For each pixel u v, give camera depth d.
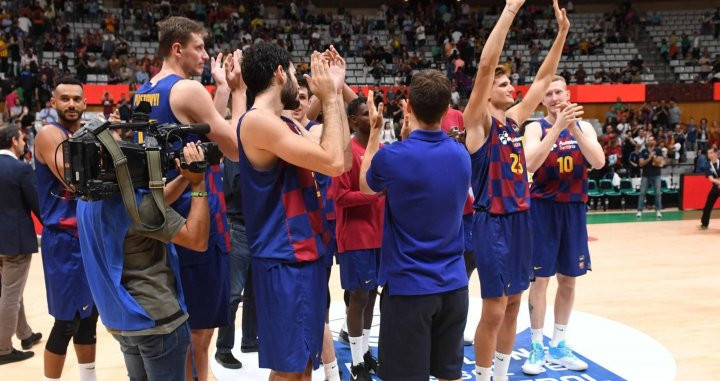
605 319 5.76
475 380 4.27
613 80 21.34
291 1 25.88
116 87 17.59
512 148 3.70
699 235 10.91
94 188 2.33
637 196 14.91
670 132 18.12
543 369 4.51
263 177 2.71
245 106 3.33
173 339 2.54
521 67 21.83
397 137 15.50
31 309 6.40
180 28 3.07
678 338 5.22
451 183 2.85
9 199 4.69
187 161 2.50
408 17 25.73
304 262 2.74
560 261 4.51
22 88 17.25
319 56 2.69
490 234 3.63
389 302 2.91
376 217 4.27
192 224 2.55
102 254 2.45
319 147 2.60
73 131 3.66
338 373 4.06
